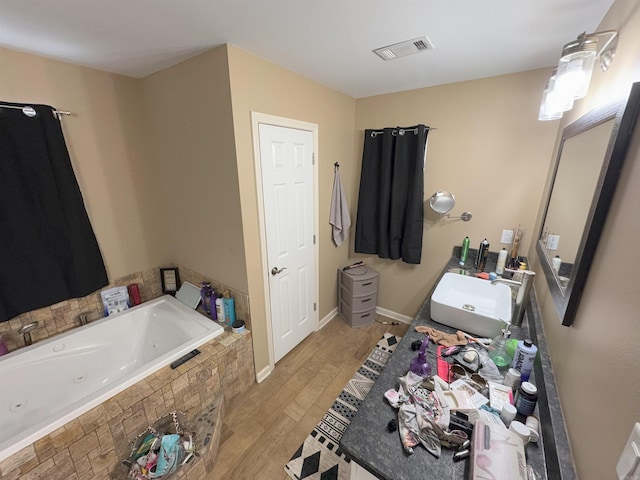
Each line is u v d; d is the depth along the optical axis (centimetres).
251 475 160
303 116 221
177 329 216
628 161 76
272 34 147
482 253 227
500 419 97
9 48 162
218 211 201
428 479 81
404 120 260
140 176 232
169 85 198
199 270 238
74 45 159
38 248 183
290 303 248
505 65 192
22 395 174
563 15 127
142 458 144
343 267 317
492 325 143
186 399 174
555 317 121
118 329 219
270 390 219
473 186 240
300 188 233
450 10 124
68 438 131
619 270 71
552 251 142
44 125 174
